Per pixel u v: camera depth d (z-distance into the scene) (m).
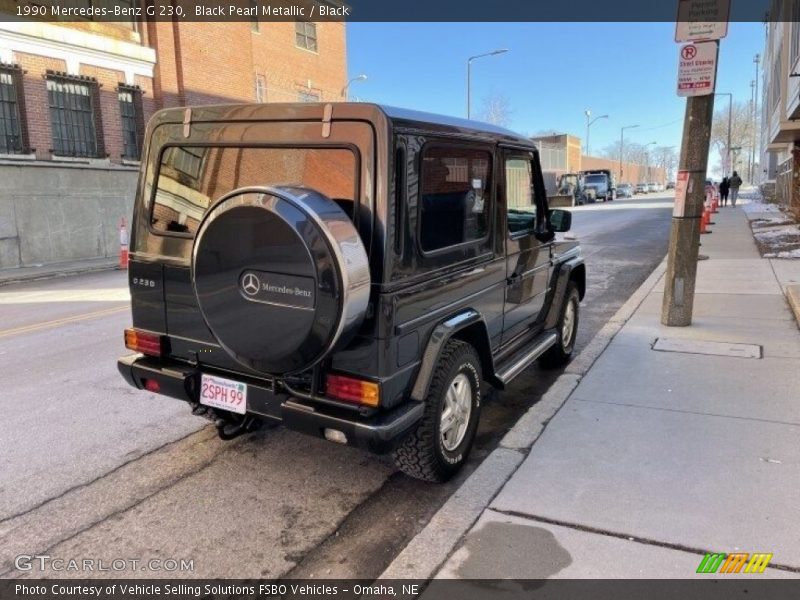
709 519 2.99
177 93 20.42
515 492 3.29
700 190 6.40
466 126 3.68
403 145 3.04
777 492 3.22
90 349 6.81
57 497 3.57
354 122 2.99
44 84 16.53
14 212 15.96
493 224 4.07
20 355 6.61
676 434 3.95
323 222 2.73
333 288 2.74
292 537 3.18
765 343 5.91
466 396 3.76
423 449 3.39
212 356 3.56
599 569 2.65
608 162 84.50
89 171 17.77
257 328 2.99
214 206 2.99
